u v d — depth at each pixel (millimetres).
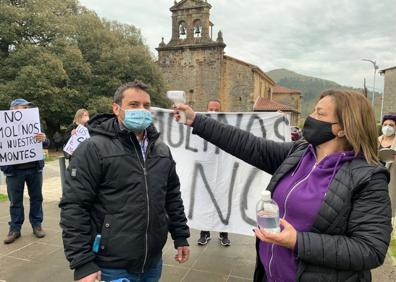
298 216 1642
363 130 1609
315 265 1556
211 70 39031
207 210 4309
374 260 1438
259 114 4160
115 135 2121
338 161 1637
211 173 4301
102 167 2045
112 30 32156
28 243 4551
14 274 3682
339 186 1560
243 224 4219
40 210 4840
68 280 3570
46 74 22000
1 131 4359
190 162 4355
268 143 2209
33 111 4559
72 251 1964
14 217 4637
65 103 24453
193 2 38781
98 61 28438
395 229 5391
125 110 2094
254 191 4188
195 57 39438
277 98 59844
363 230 1474
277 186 1837
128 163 2080
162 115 4395
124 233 2037
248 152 2229
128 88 2148
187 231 2541
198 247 4586
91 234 2066
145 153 2180
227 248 4555
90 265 1984
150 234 2127
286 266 1691
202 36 38938
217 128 2303
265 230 1551
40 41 24875
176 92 2357
